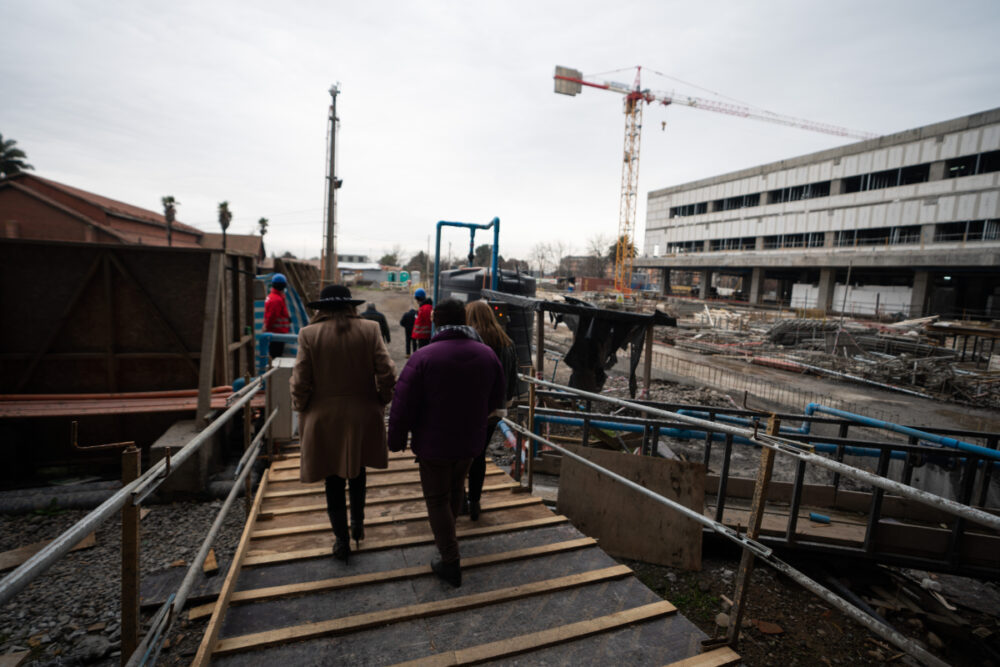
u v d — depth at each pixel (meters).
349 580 2.94
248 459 3.83
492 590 2.94
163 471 2.08
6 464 5.39
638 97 90.06
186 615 3.18
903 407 12.22
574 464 4.84
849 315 39.22
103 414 5.36
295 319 11.33
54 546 1.33
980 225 39.88
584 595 2.96
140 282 6.11
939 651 4.21
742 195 60.31
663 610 2.83
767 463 2.60
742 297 61.69
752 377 14.76
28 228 34.03
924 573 5.45
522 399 8.55
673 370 14.81
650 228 77.06
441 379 2.89
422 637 2.55
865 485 7.09
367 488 4.41
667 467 4.62
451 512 3.02
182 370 6.30
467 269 10.30
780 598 4.57
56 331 5.86
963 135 39.50
